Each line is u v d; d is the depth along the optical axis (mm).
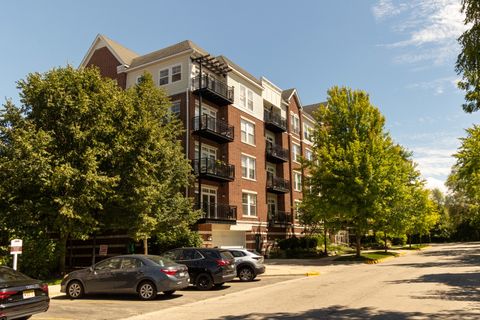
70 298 13836
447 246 56594
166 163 22219
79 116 18656
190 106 30000
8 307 8914
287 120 43188
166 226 22781
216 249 16438
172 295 14484
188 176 24922
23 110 18781
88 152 17609
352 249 45938
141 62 32875
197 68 31219
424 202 45562
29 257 18984
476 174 31844
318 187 30547
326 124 33156
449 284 14406
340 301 11422
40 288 9969
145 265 13531
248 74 38000
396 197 30062
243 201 33938
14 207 17266
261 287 16328
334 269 23281
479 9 8180
